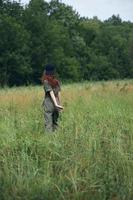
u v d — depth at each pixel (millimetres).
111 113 23281
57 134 17688
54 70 21875
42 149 15867
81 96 38625
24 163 14555
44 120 21562
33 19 155750
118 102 33625
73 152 15320
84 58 182375
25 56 144625
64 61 159250
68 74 160250
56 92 21969
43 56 152875
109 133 17328
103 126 18562
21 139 16578
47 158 15484
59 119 21984
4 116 25938
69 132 17359
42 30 155250
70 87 52594
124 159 14711
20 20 156500
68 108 28812
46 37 155250
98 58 186875
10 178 13945
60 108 21312
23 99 36812
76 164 14492
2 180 13938
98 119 21062
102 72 187875
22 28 145625
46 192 13367
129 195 13352
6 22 140875
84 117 22062
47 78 21531
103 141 16219
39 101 36094
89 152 15133
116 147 15531
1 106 32875
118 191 13500
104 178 13961
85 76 181875
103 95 41375
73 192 13484
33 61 150875
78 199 13164
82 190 13602
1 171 14336
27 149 15969
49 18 184750
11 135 17516
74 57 168500
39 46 152000
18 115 26141
